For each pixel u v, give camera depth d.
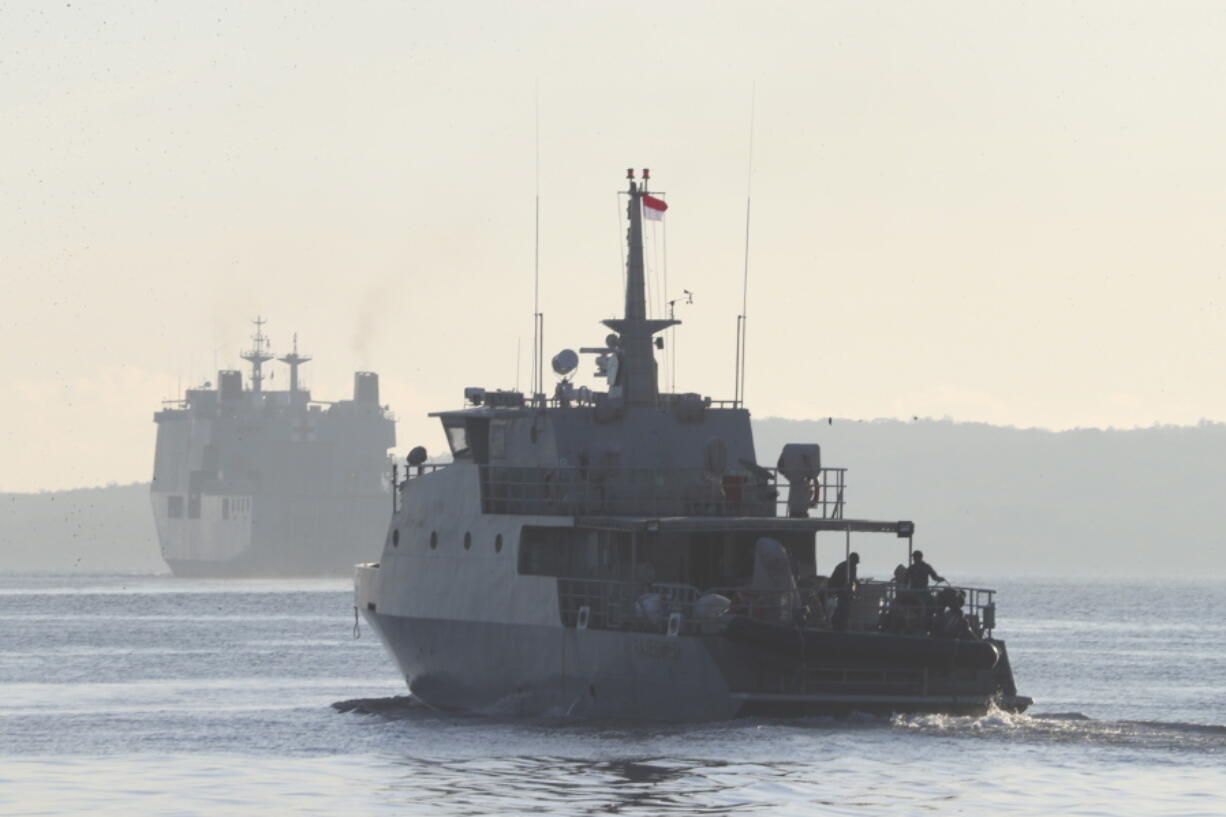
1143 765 171.62
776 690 183.75
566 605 199.12
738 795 157.62
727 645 182.12
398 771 176.75
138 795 168.38
